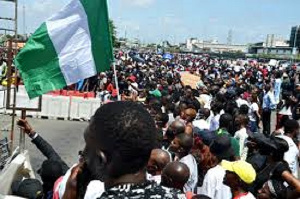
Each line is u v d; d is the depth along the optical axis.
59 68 6.08
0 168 5.83
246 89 21.70
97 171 1.76
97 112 1.76
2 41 7.04
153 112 8.59
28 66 5.96
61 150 14.20
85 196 2.08
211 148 5.93
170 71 36.78
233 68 53.50
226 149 5.85
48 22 6.05
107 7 6.23
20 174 5.66
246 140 7.67
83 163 2.34
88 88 24.02
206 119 9.91
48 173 4.12
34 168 11.16
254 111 14.70
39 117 20.78
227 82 26.39
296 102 15.15
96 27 6.25
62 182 2.90
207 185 5.44
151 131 1.72
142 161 1.71
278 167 5.46
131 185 1.67
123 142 1.68
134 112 1.72
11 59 5.98
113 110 1.72
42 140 4.56
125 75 27.80
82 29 6.16
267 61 111.06
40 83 6.00
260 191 5.55
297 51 132.00
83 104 20.83
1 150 6.52
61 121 20.30
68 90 23.08
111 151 1.69
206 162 6.30
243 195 4.75
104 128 1.70
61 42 6.09
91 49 6.24
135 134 1.68
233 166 4.76
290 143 7.14
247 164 4.81
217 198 5.37
